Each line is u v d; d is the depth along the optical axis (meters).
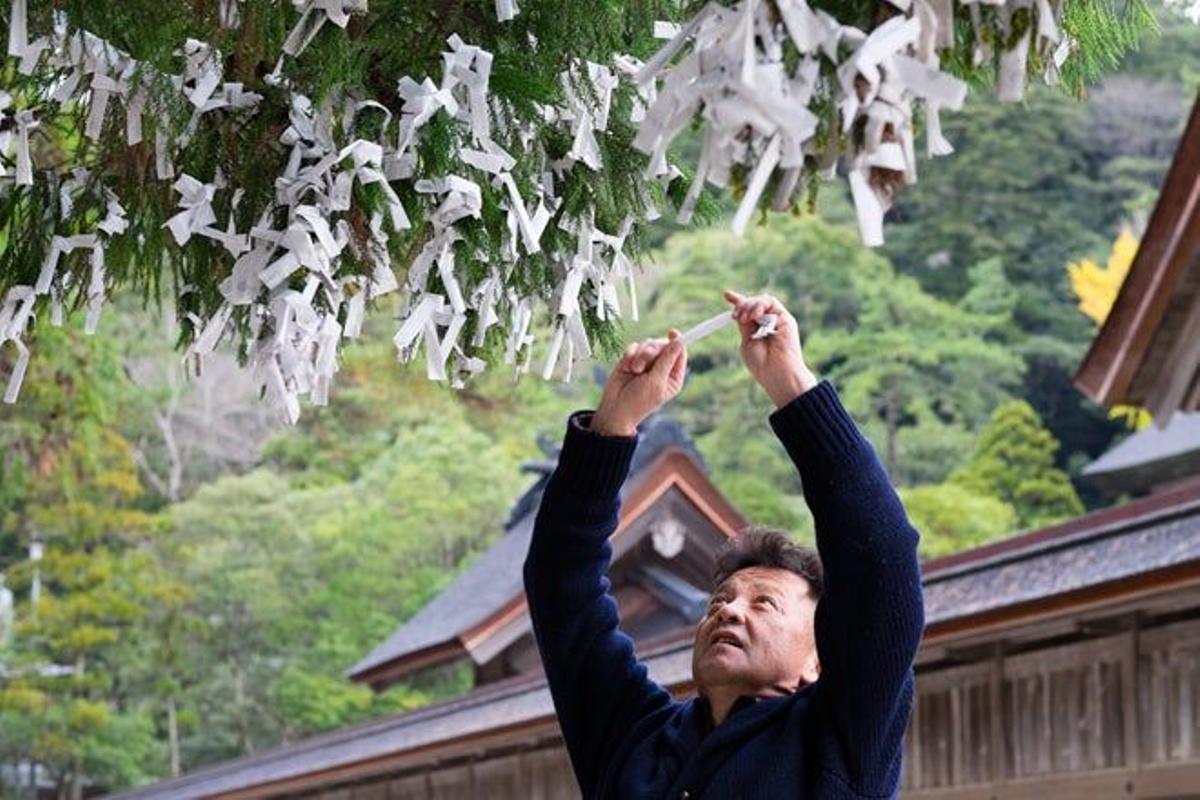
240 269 3.00
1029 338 48.59
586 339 3.20
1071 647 11.96
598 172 3.20
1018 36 2.44
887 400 45.28
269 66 3.16
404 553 42.59
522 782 18.17
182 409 46.09
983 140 50.62
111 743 38.88
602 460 3.19
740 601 3.13
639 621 20.31
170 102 3.06
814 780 2.93
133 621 39.78
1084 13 2.97
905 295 46.06
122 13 3.08
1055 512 40.41
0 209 3.24
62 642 34.78
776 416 2.93
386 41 3.16
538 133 3.17
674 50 2.46
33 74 3.20
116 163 3.23
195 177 3.15
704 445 43.19
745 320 2.98
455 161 3.04
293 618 41.22
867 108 2.35
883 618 2.88
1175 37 52.59
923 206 51.25
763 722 3.00
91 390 13.76
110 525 31.34
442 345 3.06
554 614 3.29
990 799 12.52
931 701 13.20
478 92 2.99
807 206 2.53
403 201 3.09
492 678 22.06
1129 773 11.40
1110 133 52.38
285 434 47.09
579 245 3.17
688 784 2.99
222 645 41.44
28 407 13.73
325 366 3.01
